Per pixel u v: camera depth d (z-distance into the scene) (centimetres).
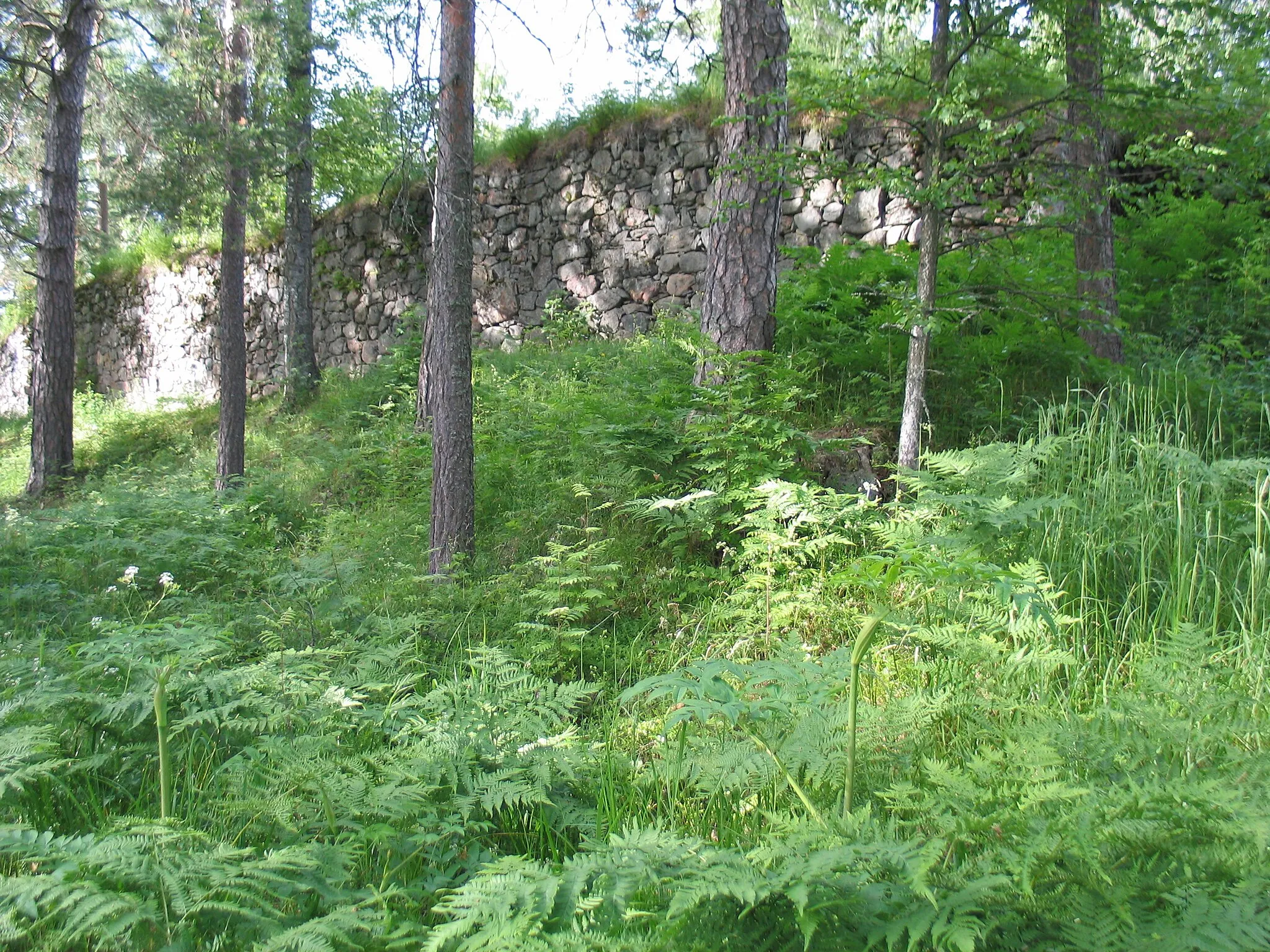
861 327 704
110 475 1130
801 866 168
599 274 1311
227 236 984
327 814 249
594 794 291
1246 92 504
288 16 898
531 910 179
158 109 1052
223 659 404
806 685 267
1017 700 297
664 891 198
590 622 452
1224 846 177
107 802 286
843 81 505
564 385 845
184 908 193
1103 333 702
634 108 1288
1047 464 457
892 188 503
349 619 457
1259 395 621
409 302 1516
